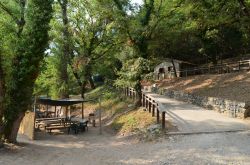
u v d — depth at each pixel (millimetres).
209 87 31594
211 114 24641
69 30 37562
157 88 42375
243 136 18109
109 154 17391
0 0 18156
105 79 49000
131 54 28766
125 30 28281
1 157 15820
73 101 28469
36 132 26938
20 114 18828
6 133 19000
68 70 42438
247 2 23594
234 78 31781
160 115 23938
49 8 18312
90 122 33031
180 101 32938
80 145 21328
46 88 38500
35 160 15797
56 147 20219
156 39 30500
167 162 14523
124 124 25812
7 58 17844
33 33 17984
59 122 28578
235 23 26422
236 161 13898
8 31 17938
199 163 13930
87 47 39375
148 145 18719
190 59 51500
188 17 28500
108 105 37812
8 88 17984
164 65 51562
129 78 27969
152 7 28766
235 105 23281
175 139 18594
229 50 49250
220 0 24359
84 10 38312
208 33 32062
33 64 18328
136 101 29781
